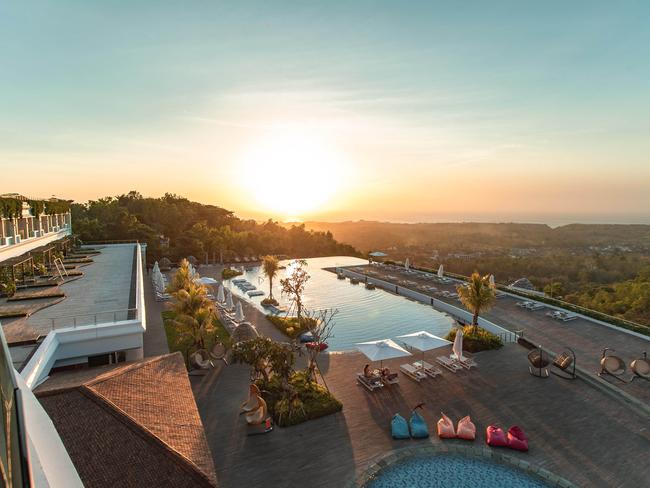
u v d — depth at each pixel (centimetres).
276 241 7000
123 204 8431
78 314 1839
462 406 1535
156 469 825
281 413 1412
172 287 2753
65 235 4206
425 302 3484
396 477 1134
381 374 1728
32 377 1195
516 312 2967
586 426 1400
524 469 1168
